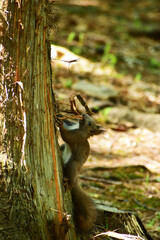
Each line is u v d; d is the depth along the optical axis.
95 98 19.30
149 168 13.93
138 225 8.95
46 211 6.60
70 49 24.89
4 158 6.20
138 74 23.42
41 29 6.42
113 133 16.94
